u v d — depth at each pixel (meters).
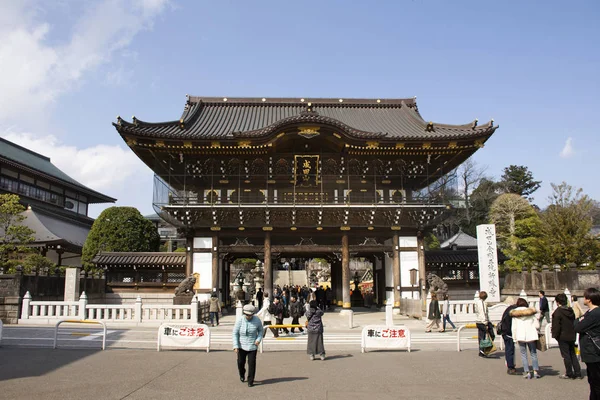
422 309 29.53
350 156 36.09
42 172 60.69
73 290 31.19
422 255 36.12
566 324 12.62
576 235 43.69
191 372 13.30
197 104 42.22
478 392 11.06
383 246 36.31
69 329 23.44
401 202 36.22
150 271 36.91
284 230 35.88
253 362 11.65
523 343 12.70
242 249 35.75
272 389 11.30
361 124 40.84
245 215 35.06
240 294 30.31
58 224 58.03
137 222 47.72
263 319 22.06
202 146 33.88
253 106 43.88
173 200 34.84
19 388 11.22
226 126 38.69
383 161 36.59
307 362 15.29
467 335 22.22
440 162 37.59
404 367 14.32
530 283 37.06
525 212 57.09
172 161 36.19
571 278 32.69
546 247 44.31
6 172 56.41
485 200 77.88
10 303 26.12
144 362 14.85
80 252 51.47
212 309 26.39
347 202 34.97
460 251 39.28
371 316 33.53
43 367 13.90
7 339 19.42
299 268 86.19
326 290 44.16
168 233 93.06
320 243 36.34
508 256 48.53
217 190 36.50
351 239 36.38
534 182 84.81
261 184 36.56
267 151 34.62
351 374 13.22
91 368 13.78
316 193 36.56
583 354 9.28
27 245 45.31
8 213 39.16
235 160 35.62
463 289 38.38
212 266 35.19
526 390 11.27
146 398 10.37
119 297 36.56
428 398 10.48
